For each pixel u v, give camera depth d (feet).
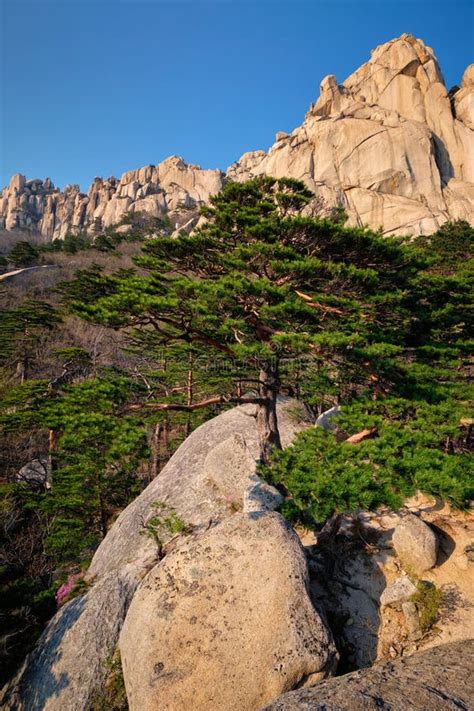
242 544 24.54
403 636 23.71
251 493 35.83
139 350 68.85
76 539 50.98
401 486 19.63
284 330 29.94
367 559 29.17
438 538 29.55
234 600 21.97
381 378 31.55
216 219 36.27
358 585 27.30
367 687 15.65
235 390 63.67
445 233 101.65
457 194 189.37
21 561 51.21
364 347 29.84
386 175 187.42
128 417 26.73
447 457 22.26
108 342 111.04
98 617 28.04
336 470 22.31
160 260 34.27
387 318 34.40
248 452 43.93
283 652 19.94
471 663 17.29
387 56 233.35
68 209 487.20
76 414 25.25
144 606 23.06
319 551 29.94
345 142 199.21
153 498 46.37
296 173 203.51
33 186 547.90
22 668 28.66
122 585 30.48
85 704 23.44
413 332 36.58
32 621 38.32
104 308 27.32
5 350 97.35
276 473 24.49
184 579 23.39
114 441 24.04
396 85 220.64
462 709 13.80
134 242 271.08
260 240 32.71
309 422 55.31
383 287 33.53
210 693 19.21
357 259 33.88
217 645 20.48
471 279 40.57
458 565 27.20
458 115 218.59
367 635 24.16
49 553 51.70
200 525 37.55
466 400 29.17
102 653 25.90
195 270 37.96
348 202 187.62
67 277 183.32
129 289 29.25
